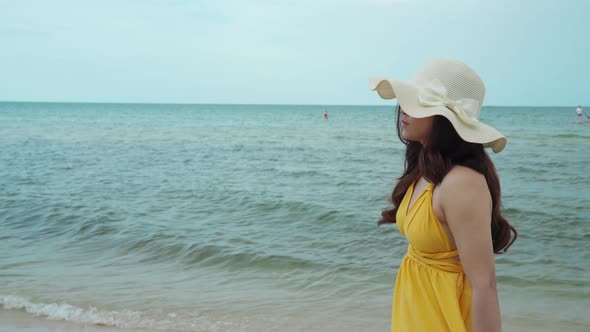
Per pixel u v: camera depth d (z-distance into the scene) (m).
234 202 11.16
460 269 1.79
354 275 6.20
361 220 9.02
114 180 15.00
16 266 6.62
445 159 1.72
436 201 1.73
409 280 1.89
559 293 5.50
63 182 14.60
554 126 46.72
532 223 8.86
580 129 41.38
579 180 14.12
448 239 1.75
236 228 8.75
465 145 1.74
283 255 6.98
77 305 5.19
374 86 1.91
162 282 6.01
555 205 10.37
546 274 6.13
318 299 5.42
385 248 7.37
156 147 27.02
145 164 19.34
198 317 4.92
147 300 5.36
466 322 1.78
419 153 1.88
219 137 34.94
